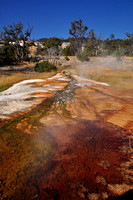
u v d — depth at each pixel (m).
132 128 2.69
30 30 34.31
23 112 3.67
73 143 2.21
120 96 5.39
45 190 1.38
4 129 2.69
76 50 49.62
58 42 53.25
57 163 1.76
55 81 10.06
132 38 45.31
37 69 19.09
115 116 3.34
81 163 1.75
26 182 1.49
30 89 7.21
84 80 10.54
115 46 47.88
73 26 49.56
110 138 2.34
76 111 3.76
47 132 2.57
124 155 1.89
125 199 1.27
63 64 28.97
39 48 52.66
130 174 1.56
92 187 1.41
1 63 25.81
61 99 5.08
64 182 1.47
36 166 1.71
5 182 1.48
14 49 36.00
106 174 1.57
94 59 36.06
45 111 3.75
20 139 2.33
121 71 15.37
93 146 2.11
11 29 34.00
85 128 2.72
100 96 5.46
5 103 4.51
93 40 48.38
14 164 1.74
